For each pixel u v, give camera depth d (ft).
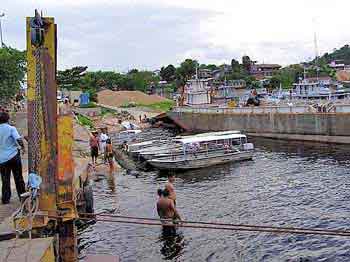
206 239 61.72
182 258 55.16
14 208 37.58
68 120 33.91
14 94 167.53
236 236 62.80
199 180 107.76
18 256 25.98
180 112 249.55
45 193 32.35
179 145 136.15
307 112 175.63
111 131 228.84
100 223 67.77
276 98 277.85
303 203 81.82
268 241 60.70
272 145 171.53
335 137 164.55
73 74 435.53
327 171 112.47
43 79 31.73
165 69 557.74
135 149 144.97
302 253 56.44
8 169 39.06
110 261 49.03
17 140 39.06
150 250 57.57
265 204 82.12
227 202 84.53
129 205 81.30
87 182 70.85
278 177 108.06
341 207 77.87
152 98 414.41
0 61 156.04
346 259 54.03
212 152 127.95
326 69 460.96
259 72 544.21
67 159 33.71
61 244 34.04
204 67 597.52
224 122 217.97
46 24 31.35
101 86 472.44
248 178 108.17
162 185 99.96
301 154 143.95
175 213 65.62
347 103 180.45
